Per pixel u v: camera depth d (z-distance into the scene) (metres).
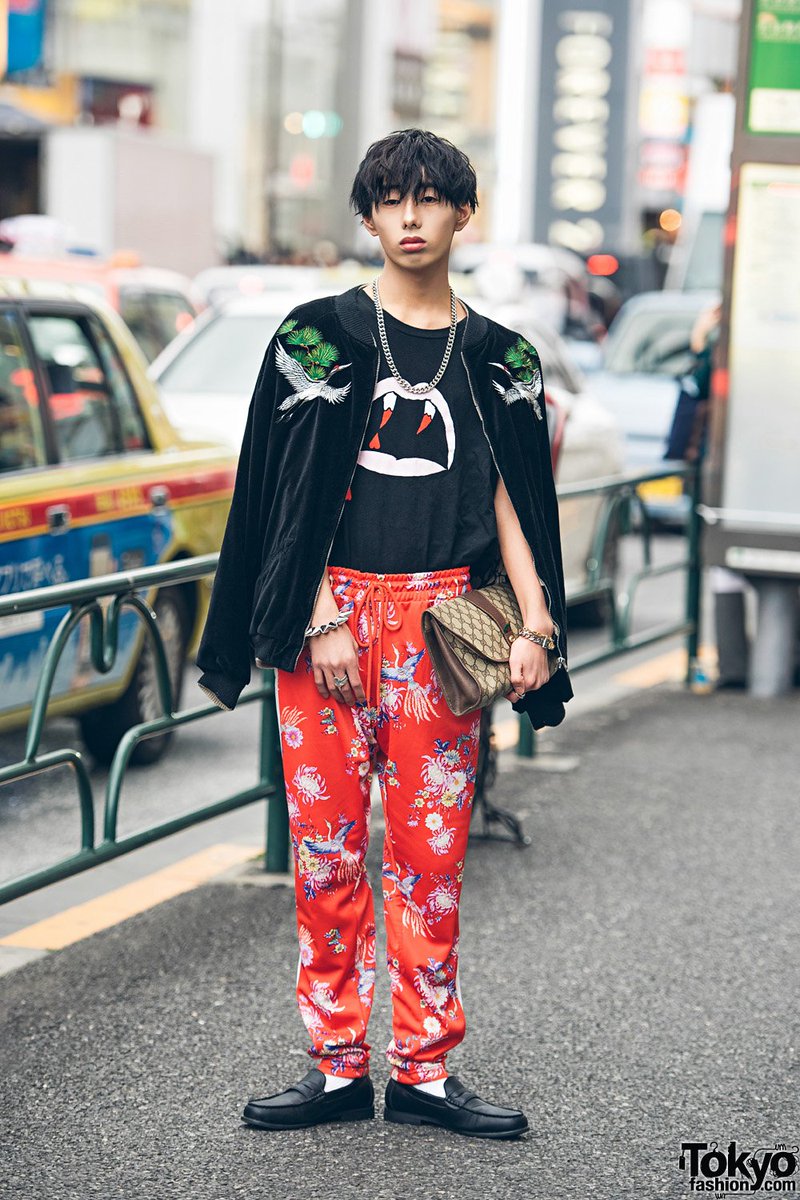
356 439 3.54
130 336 7.37
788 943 5.25
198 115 43.03
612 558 10.52
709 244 20.11
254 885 5.77
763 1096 4.18
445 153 3.49
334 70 48.22
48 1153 3.82
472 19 75.38
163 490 7.18
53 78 37.88
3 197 21.00
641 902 5.60
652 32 48.31
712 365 8.84
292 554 3.53
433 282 3.55
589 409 10.84
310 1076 3.95
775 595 8.87
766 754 7.68
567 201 49.84
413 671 3.60
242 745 7.95
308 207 47.06
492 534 3.62
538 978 4.91
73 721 8.25
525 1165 3.78
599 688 9.20
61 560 6.46
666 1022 4.62
